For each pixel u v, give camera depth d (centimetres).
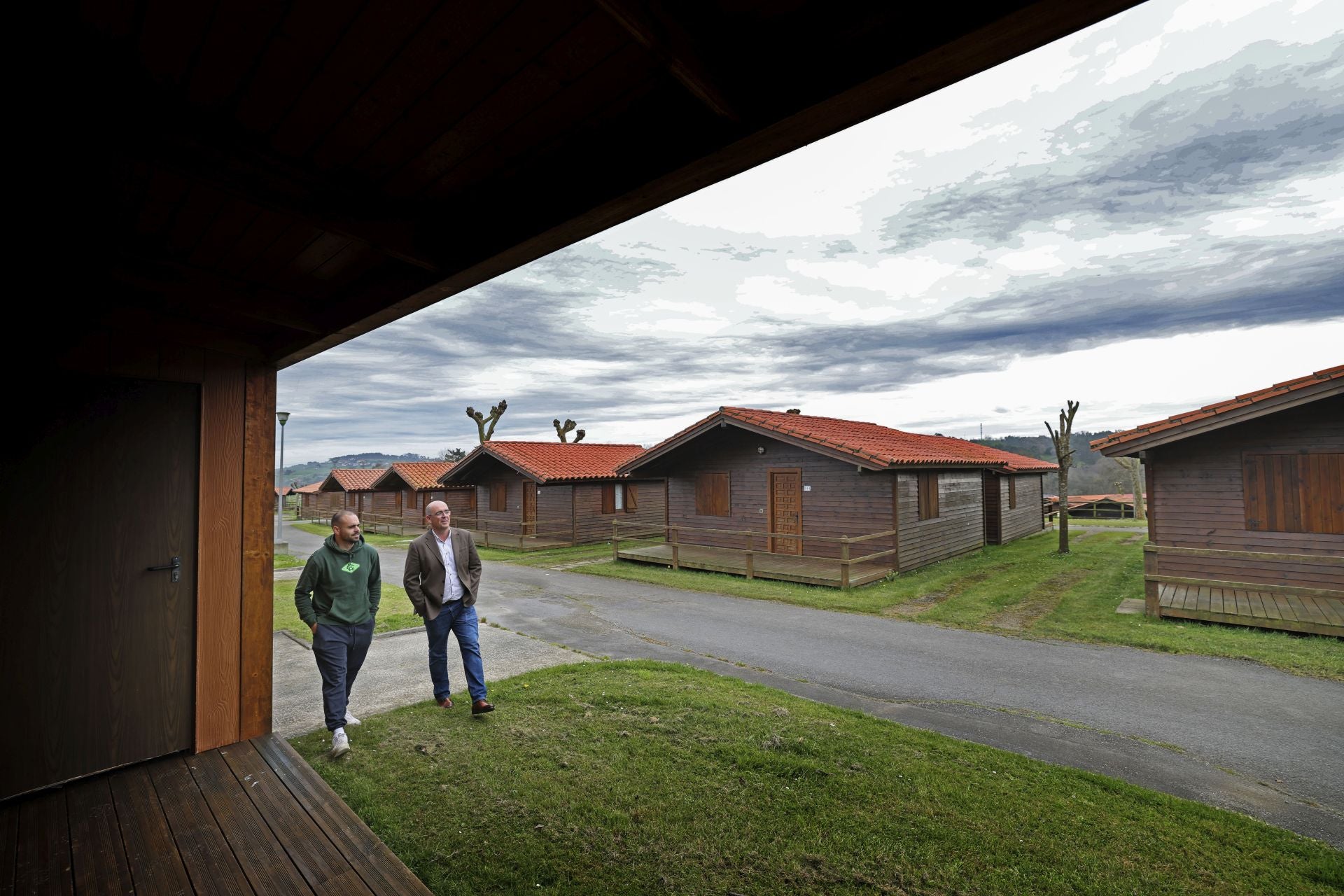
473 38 166
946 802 386
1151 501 1110
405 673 645
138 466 379
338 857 285
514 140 217
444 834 346
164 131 195
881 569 1333
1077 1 115
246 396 430
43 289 335
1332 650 760
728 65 161
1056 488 3931
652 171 193
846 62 146
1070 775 430
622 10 127
